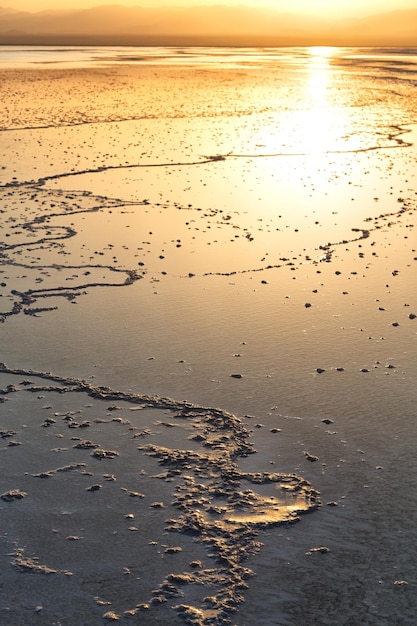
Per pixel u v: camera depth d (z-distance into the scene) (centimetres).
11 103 3350
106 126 2658
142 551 526
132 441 663
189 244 1238
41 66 6119
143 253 1188
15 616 468
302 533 545
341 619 468
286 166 1933
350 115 3058
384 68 6206
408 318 927
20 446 654
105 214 1429
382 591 490
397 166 1938
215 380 768
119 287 1036
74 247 1217
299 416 700
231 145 2258
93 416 703
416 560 517
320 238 1280
